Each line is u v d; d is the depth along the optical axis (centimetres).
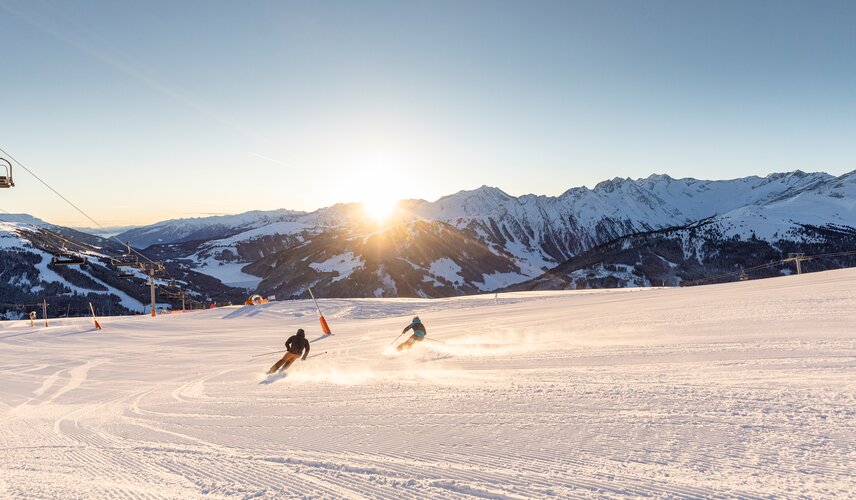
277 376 1267
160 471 525
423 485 420
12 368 1927
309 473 477
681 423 522
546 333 1600
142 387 1289
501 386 814
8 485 508
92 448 662
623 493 369
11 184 1555
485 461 464
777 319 1270
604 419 564
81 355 2320
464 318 2964
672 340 1134
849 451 408
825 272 3538
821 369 704
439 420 632
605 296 4175
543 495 378
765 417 514
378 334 2498
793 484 358
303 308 5134
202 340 2928
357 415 714
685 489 365
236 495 433
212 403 953
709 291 2966
